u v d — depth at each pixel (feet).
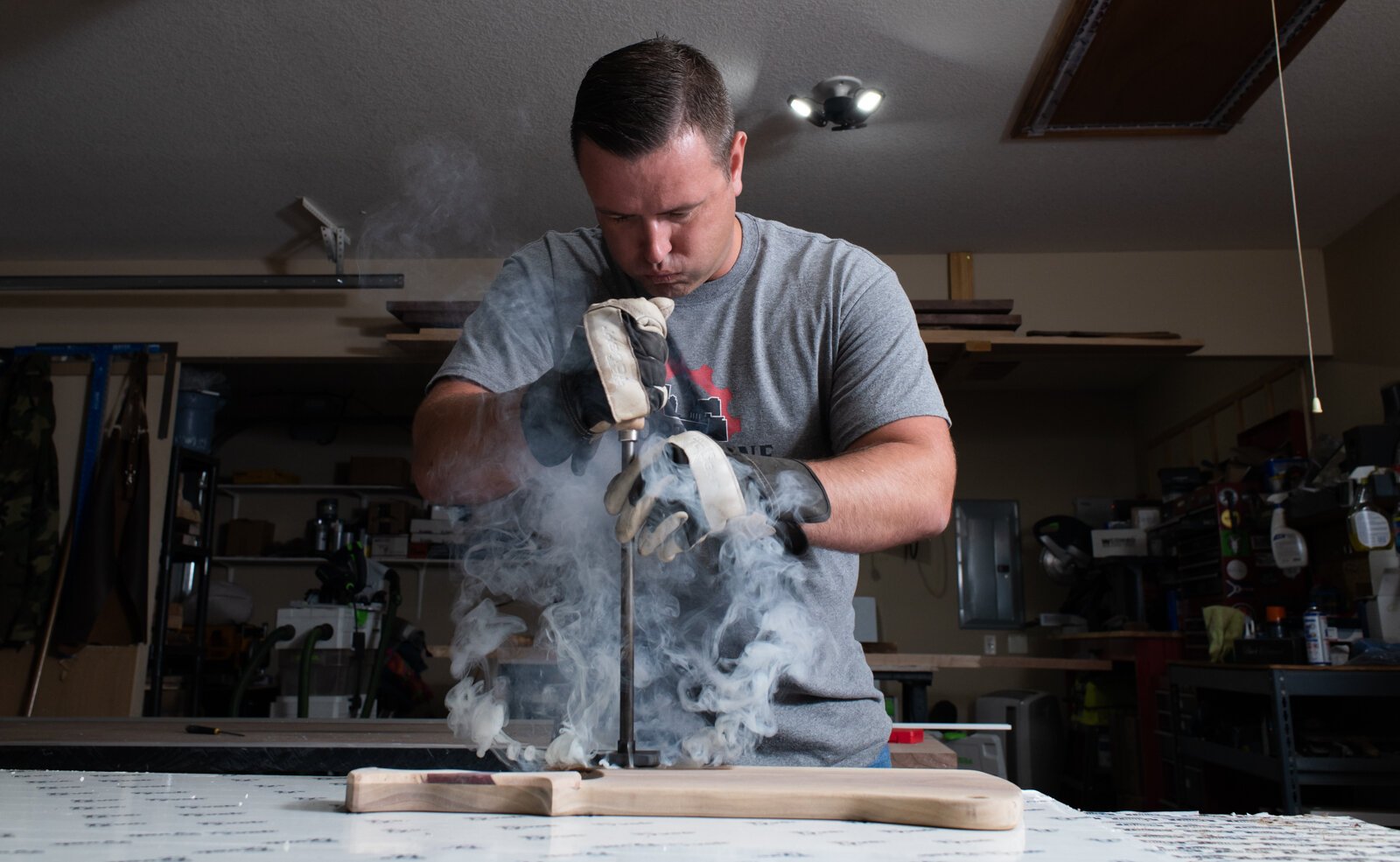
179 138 11.53
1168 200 13.03
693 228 3.63
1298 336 14.37
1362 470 10.81
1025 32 9.59
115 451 14.21
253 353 14.78
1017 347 13.73
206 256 15.10
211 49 9.81
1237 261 14.67
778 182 12.59
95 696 13.62
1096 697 16.92
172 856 1.78
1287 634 11.92
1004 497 21.18
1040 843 2.02
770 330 4.04
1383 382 12.98
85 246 14.66
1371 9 9.08
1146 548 17.19
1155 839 2.58
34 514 13.76
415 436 3.88
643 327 2.89
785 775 2.61
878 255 14.90
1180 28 9.20
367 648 13.98
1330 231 13.92
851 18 9.41
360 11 9.25
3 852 1.81
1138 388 21.39
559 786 2.33
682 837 2.04
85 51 9.82
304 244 14.64
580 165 3.57
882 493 3.19
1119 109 10.66
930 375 3.95
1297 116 10.92
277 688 17.72
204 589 15.15
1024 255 14.90
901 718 15.89
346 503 20.95
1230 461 14.85
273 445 21.42
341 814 2.33
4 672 13.53
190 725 4.41
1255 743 11.12
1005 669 20.27
